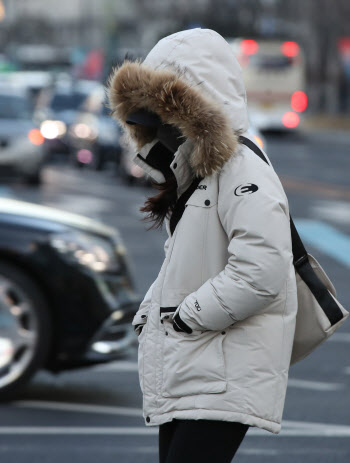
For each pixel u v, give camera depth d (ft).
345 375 80.79
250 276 34.76
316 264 37.99
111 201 202.49
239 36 490.90
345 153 370.12
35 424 65.82
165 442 37.55
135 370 81.61
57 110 319.27
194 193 36.58
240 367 35.63
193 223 36.40
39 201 196.13
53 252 69.72
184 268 36.45
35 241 69.67
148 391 36.94
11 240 69.41
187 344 35.99
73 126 290.56
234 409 35.45
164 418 36.37
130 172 236.63
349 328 99.19
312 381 78.79
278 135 468.75
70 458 59.00
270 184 35.58
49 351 70.23
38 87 408.26
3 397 70.18
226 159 35.76
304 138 455.63
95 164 276.21
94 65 599.16
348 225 174.09
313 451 61.46
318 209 195.62
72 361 70.18
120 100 36.83
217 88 36.83
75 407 70.03
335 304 37.47
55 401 71.46
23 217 70.69
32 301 69.46
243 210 35.17
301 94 466.29
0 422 65.98
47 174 262.26
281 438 64.23
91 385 76.48
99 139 272.51
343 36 588.50
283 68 462.60
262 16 554.87
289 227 35.58
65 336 69.97
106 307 70.18
